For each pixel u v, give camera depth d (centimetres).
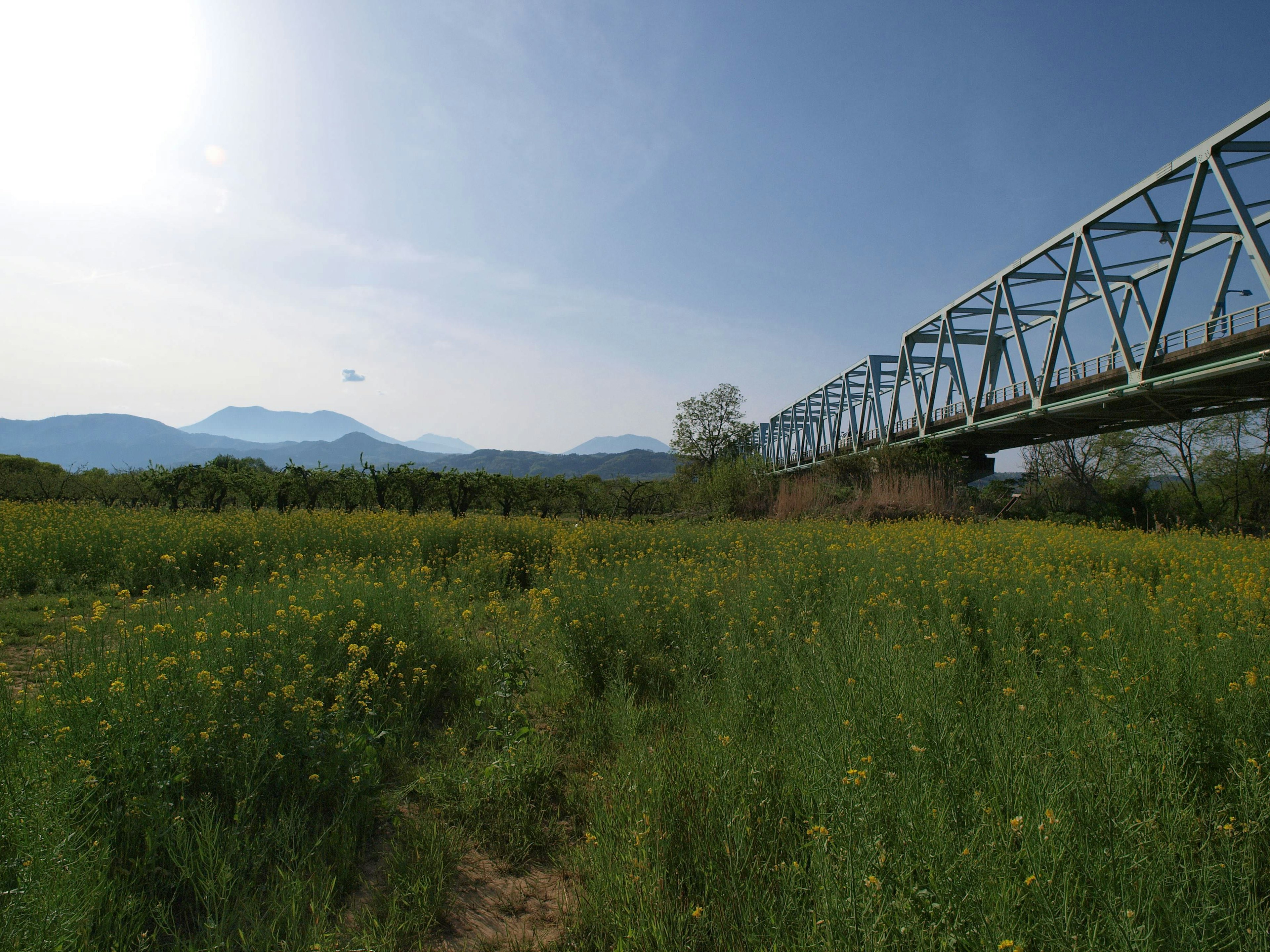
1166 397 2442
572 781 371
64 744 290
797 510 2309
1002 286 3378
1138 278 3241
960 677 423
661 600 703
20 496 2494
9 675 440
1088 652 480
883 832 249
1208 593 625
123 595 552
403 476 2400
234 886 254
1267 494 2886
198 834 262
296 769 330
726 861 259
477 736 430
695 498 2998
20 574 860
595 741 421
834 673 402
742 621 610
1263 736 308
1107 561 964
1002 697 383
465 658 554
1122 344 2478
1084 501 3177
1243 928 191
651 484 3186
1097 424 3172
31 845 224
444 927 257
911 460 2478
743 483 2823
